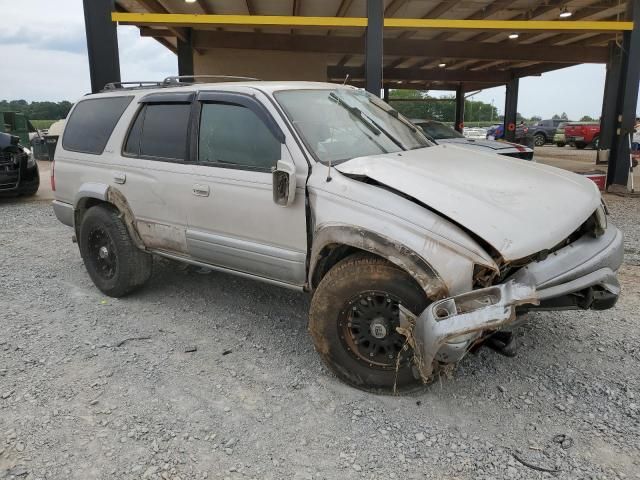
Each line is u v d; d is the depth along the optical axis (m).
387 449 2.71
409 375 3.07
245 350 3.81
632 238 6.72
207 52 16.20
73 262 6.04
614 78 16.67
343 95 4.25
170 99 4.25
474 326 2.59
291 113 3.64
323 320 3.20
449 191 2.99
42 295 4.94
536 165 3.88
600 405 3.03
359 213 3.05
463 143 10.11
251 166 3.70
